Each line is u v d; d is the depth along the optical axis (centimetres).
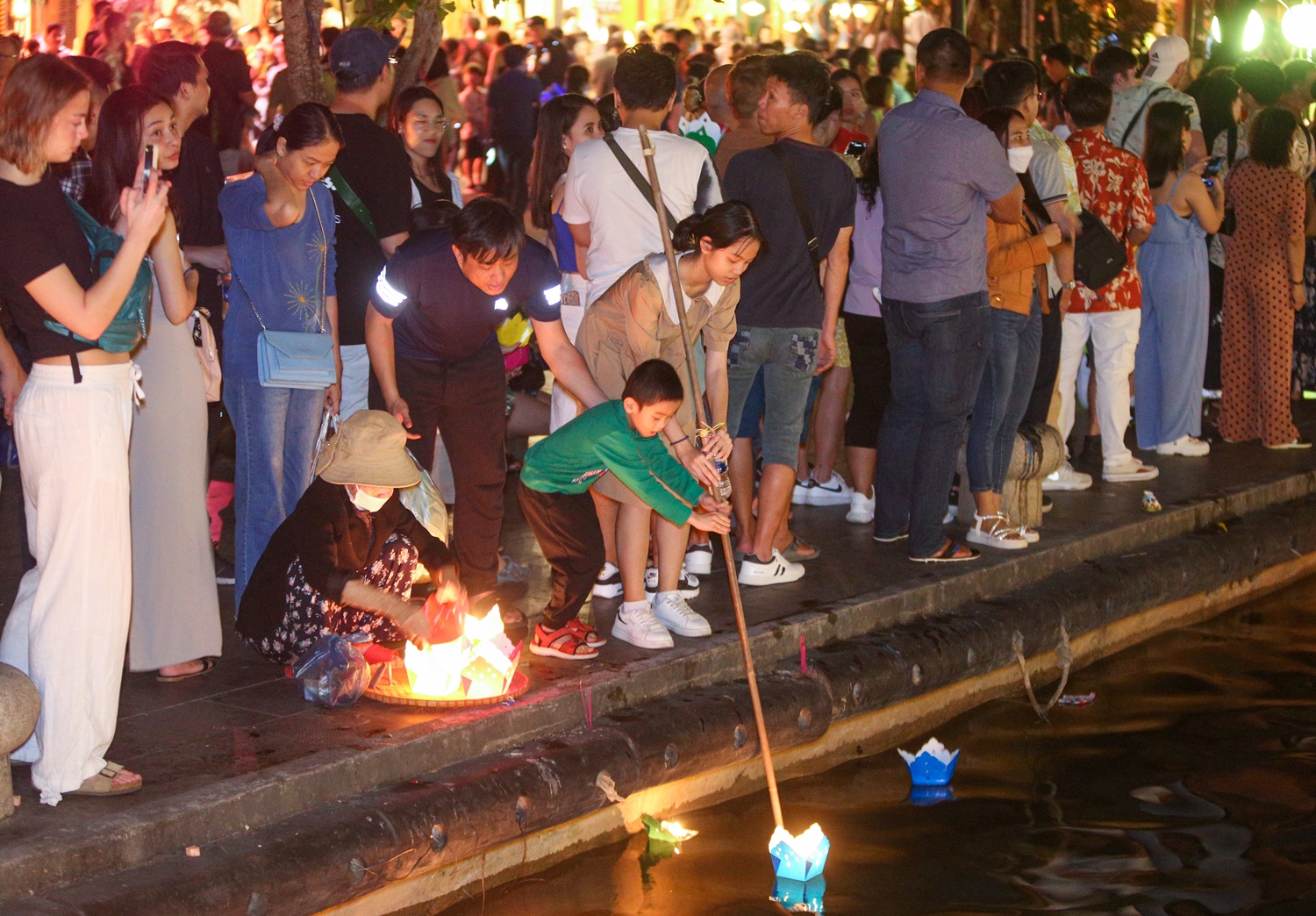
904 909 462
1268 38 1389
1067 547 756
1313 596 841
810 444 1016
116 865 416
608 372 602
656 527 604
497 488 614
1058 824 527
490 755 506
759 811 547
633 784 520
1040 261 730
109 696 444
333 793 465
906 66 1298
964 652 654
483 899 477
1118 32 1711
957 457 760
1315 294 1098
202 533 547
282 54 1709
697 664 579
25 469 449
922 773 568
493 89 1638
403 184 665
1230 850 502
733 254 555
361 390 682
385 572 567
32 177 437
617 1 2334
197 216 629
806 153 663
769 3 1950
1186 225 955
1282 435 1006
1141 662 717
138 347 519
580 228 643
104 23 1512
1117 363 895
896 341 722
